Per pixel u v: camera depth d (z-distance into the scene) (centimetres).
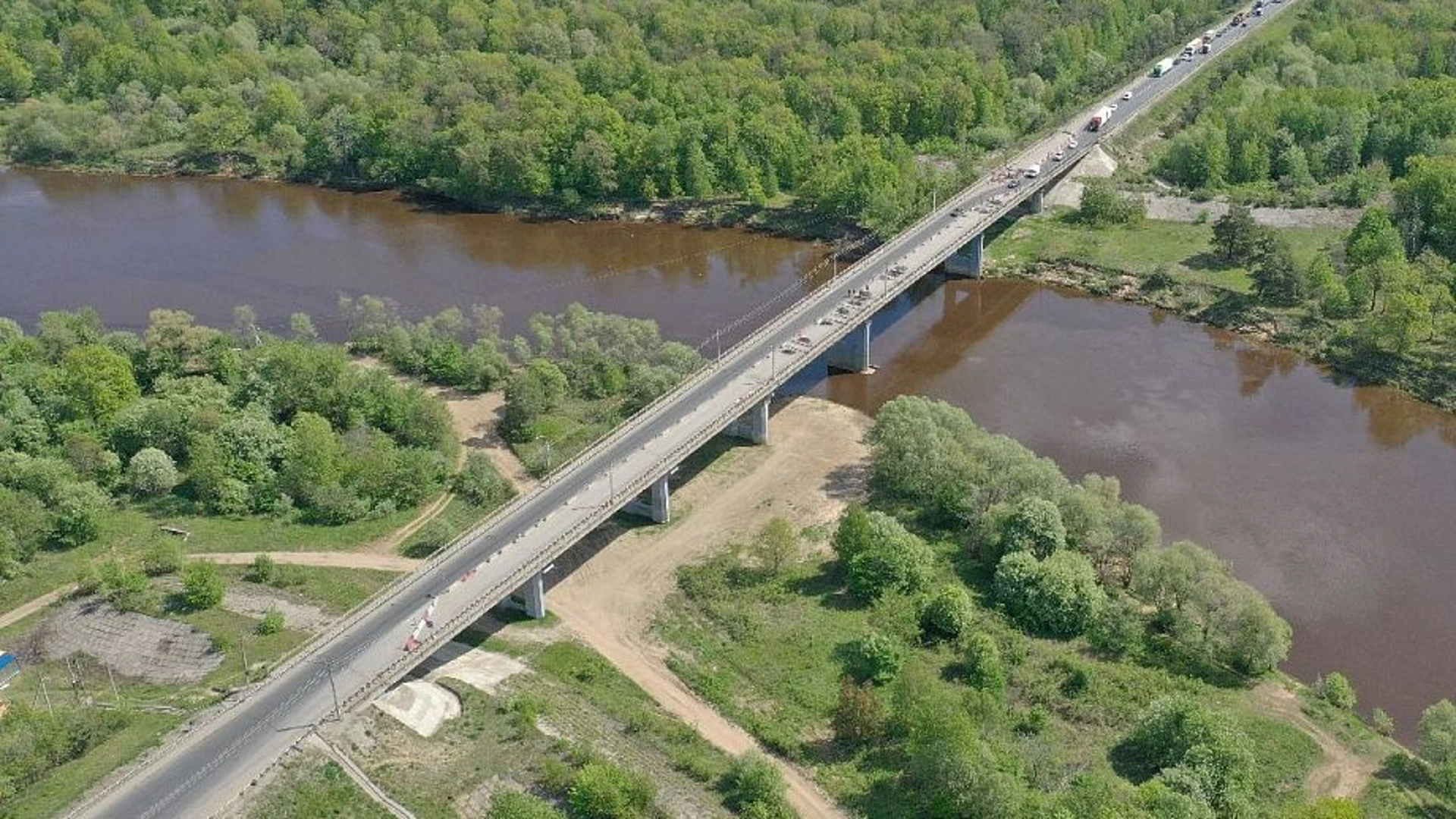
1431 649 16475
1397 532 19025
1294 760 13950
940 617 15988
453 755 13762
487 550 16925
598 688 15425
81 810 12662
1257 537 18938
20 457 18988
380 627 15425
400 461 19662
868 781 13762
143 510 19088
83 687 15138
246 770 13238
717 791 13450
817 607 16850
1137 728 14238
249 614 16412
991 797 12612
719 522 19212
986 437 19725
